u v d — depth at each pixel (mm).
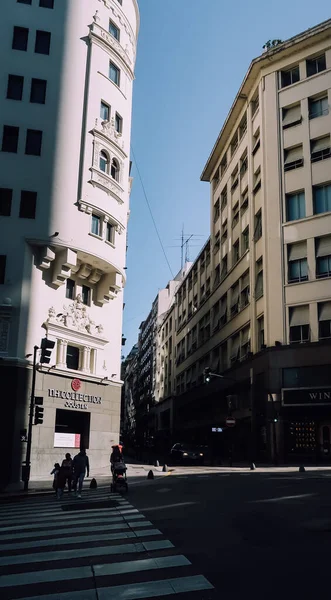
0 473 24641
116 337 33500
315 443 35344
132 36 35938
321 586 6484
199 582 6773
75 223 28781
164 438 79938
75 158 29406
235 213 50000
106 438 31141
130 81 35000
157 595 6305
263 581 6754
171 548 8859
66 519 12727
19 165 28219
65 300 29562
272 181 40531
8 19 29766
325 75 39219
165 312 92750
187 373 67750
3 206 27703
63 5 30859
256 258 42188
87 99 30438
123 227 32625
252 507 13727
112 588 6652
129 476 27516
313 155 38938
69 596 6383
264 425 38062
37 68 29594
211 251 57906
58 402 28031
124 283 34312
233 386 45156
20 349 26312
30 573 7484
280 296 38000
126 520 12266
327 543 8945
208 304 58094
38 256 27953
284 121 41062
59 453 27812
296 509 13156
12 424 25281
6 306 26328
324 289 36125
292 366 35875
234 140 52312
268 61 42500
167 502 15539
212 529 10609
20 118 28766
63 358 28688
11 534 10703
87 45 31156
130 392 148125
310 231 37688
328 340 34969
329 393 34094
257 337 40781
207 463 41125
